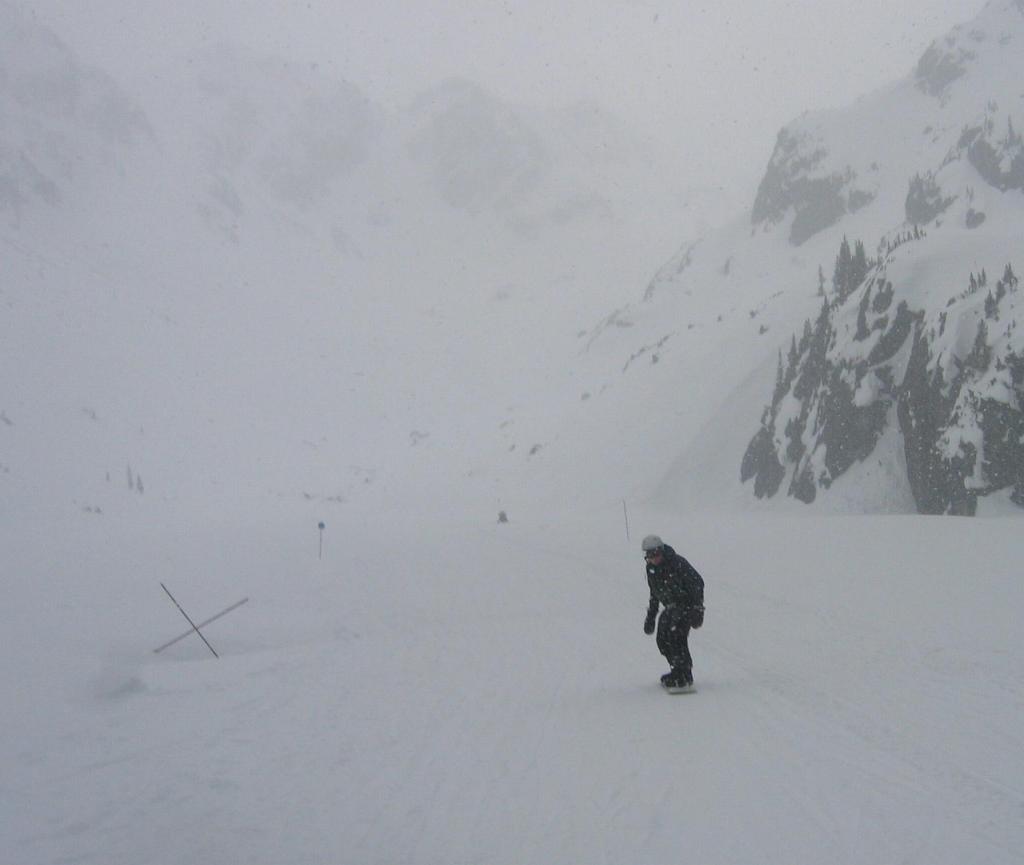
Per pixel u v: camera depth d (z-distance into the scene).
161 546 44.56
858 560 19.81
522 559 29.58
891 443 39.12
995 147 87.50
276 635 15.42
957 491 32.72
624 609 16.78
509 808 6.11
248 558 34.22
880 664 9.84
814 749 6.90
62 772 7.21
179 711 9.48
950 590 14.47
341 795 6.57
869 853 4.93
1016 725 7.14
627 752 7.25
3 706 9.44
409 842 5.57
